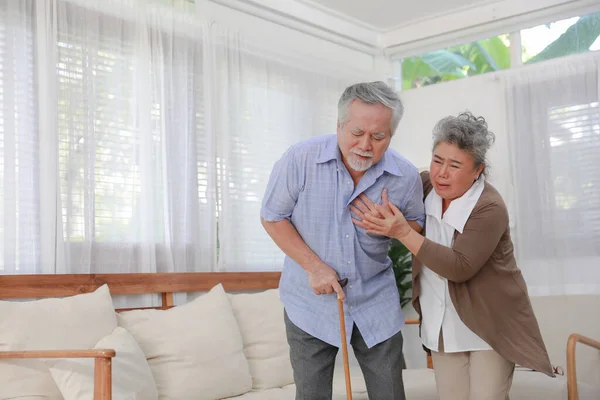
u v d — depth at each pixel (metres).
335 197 2.24
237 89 4.22
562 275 4.44
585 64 4.46
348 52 5.24
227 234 4.07
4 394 2.61
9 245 3.08
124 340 2.98
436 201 2.37
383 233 2.20
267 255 4.32
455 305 2.27
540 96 4.61
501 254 2.29
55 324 2.86
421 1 4.80
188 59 3.96
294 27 4.76
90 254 3.37
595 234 4.37
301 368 2.32
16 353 2.50
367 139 2.09
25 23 3.22
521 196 4.61
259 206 4.30
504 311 2.26
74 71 3.38
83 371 2.69
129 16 3.65
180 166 3.84
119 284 3.39
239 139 4.21
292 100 4.59
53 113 3.25
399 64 5.45
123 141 3.58
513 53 4.88
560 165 4.50
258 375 3.63
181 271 3.80
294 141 4.59
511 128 4.70
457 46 5.17
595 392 3.51
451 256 2.18
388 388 2.32
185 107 3.89
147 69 3.69
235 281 4.00
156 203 3.70
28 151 3.19
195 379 3.24
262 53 4.42
